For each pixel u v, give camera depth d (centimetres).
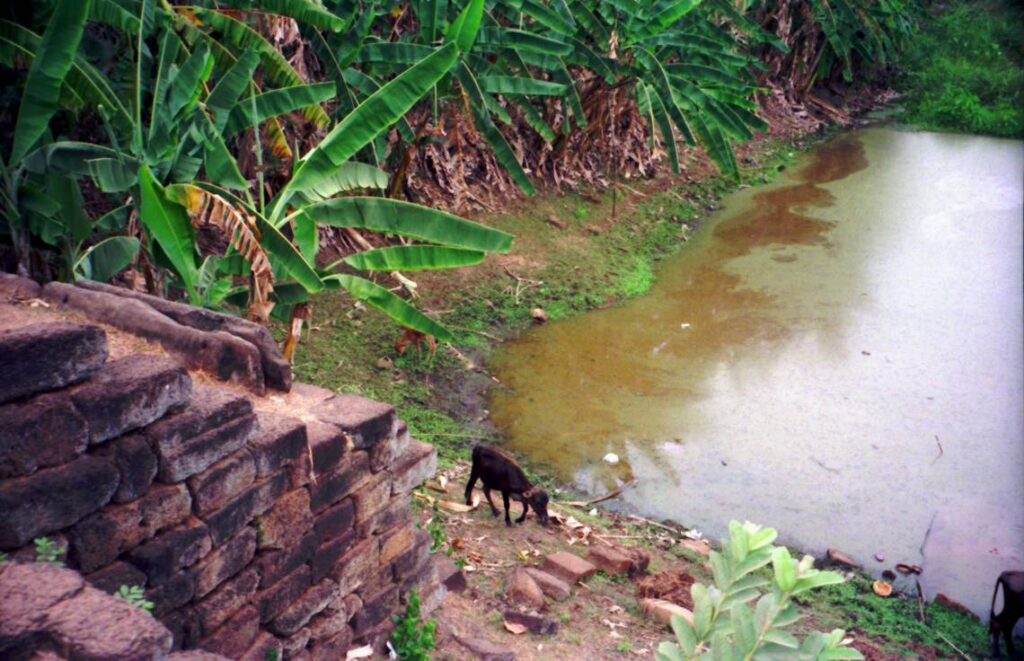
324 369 1087
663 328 1348
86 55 821
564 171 1741
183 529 402
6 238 704
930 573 864
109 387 372
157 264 757
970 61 2934
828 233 1753
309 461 460
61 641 272
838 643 168
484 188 1598
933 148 2356
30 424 347
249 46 853
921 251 1675
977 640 774
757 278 1538
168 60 718
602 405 1132
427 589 579
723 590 176
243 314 995
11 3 716
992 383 1216
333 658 499
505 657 559
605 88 1622
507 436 1055
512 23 1427
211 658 340
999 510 959
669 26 1555
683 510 944
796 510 950
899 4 2519
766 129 1532
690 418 1114
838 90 2739
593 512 925
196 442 403
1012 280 1548
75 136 916
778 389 1187
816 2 2241
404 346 1145
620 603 739
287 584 464
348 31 1045
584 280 1462
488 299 1348
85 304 485
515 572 724
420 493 879
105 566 376
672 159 1451
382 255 796
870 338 1336
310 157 732
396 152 1395
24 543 346
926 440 1083
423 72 721
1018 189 2036
